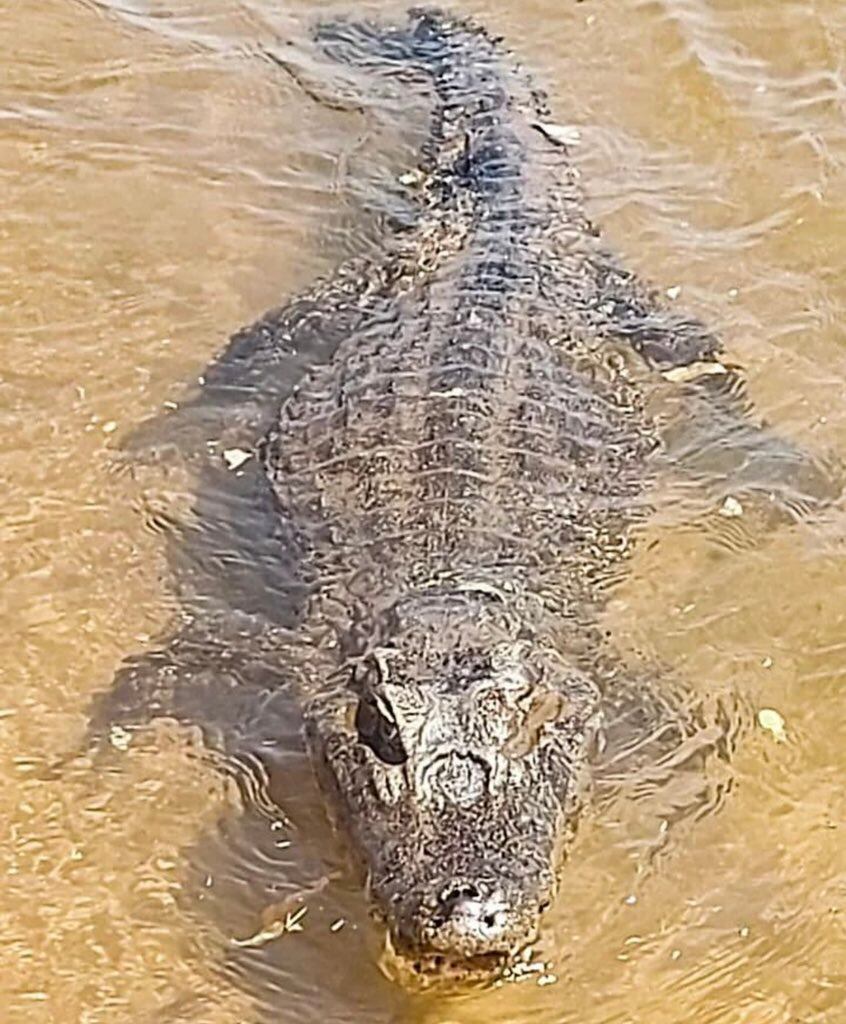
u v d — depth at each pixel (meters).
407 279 2.04
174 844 1.77
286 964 1.72
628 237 2.13
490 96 2.20
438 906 1.64
